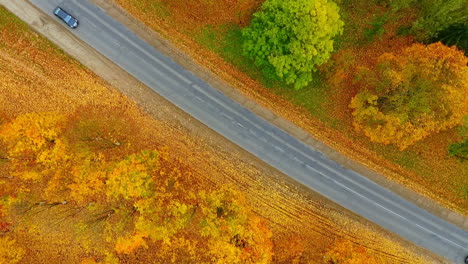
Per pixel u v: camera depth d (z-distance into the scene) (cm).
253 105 4544
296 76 4012
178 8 4478
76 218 4553
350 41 4441
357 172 4594
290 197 4619
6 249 4503
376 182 4600
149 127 4581
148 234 4381
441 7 3706
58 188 4500
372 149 4566
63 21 4497
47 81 4566
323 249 4581
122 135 4562
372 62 4375
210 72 4528
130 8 4531
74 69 4559
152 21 4522
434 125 3984
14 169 4478
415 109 3903
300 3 3641
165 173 4534
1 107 4538
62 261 4591
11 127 4406
